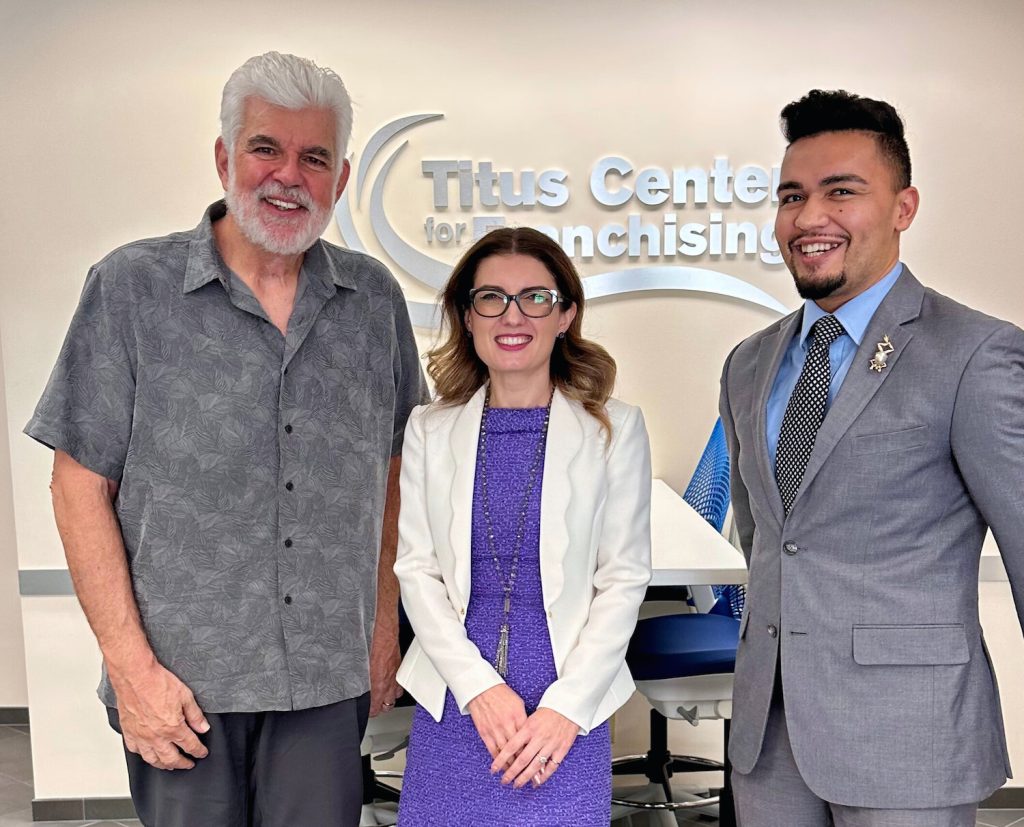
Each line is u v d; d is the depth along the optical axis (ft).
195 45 11.16
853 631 5.26
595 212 11.82
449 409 6.42
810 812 5.66
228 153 5.95
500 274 6.03
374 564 6.56
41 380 11.18
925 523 5.21
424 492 6.31
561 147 11.71
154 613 5.95
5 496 14.21
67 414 5.81
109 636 5.88
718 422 11.07
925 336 5.24
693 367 12.09
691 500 11.39
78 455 5.84
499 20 11.52
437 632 5.91
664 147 11.68
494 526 6.06
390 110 11.62
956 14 11.18
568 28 11.53
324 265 6.31
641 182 11.71
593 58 11.58
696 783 11.98
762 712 5.66
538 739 5.52
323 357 6.27
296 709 6.11
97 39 11.04
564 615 5.92
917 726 5.17
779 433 5.77
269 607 6.05
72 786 11.31
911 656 5.16
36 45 10.99
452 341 6.46
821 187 5.40
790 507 5.54
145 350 5.89
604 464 6.09
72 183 11.14
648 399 12.14
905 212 5.55
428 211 11.82
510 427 6.19
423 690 6.05
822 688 5.33
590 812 5.81
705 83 11.58
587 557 6.01
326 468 6.24
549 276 6.11
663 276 11.89
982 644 5.44
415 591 6.09
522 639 5.90
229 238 6.19
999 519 5.04
